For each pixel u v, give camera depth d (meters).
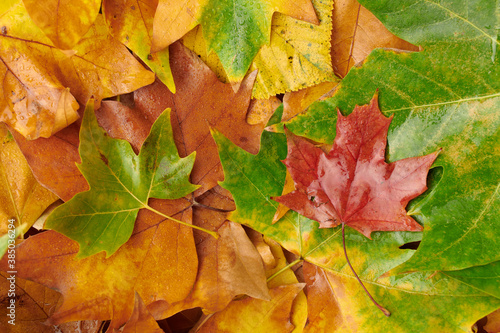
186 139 0.64
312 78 0.64
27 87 0.62
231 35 0.63
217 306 0.63
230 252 0.63
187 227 0.63
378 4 0.60
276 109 0.64
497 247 0.59
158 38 0.62
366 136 0.61
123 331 0.61
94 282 0.62
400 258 0.62
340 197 0.61
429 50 0.60
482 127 0.60
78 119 0.64
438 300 0.61
